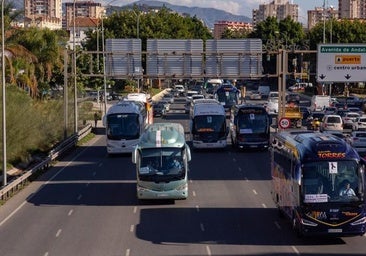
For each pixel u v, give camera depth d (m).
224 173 46.19
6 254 25.61
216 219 31.78
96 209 34.59
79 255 25.22
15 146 51.47
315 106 92.12
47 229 30.05
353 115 77.88
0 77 56.69
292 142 28.94
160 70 64.19
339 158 26.78
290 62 141.38
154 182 35.22
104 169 48.81
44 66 81.19
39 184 42.97
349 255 24.66
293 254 24.89
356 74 61.69
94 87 108.31
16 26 81.12
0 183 42.62
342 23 129.00
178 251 25.67
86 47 129.62
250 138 58.00
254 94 121.38
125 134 55.47
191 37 153.62
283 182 30.28
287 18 162.75
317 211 26.34
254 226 30.17
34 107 60.56
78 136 66.88
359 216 26.42
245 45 62.81
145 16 136.38
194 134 58.78
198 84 175.25
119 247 26.44
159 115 93.88
